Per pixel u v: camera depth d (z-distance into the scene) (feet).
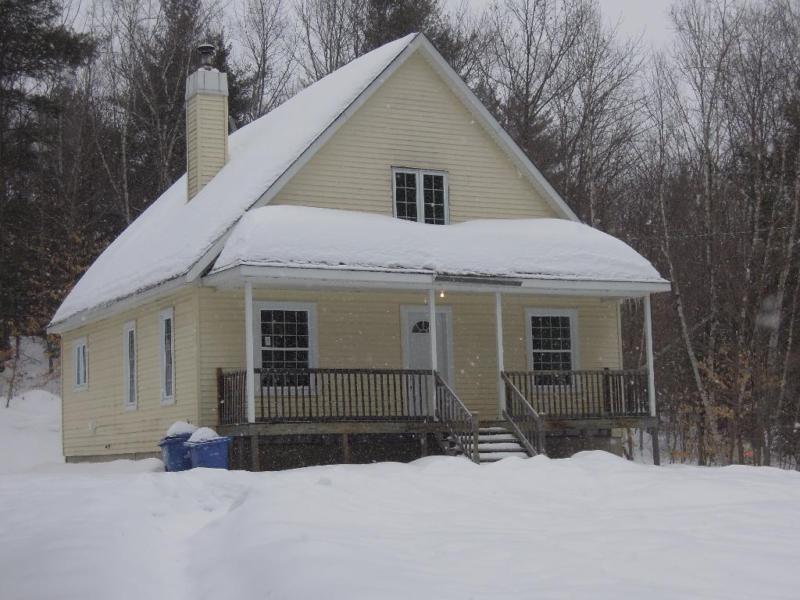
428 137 78.18
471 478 50.98
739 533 35.96
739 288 107.45
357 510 41.19
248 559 30.78
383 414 66.85
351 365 73.67
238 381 64.95
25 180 134.92
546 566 30.14
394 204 75.87
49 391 134.31
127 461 75.31
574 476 52.39
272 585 27.66
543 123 135.13
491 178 80.43
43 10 123.75
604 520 39.91
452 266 67.97
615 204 139.33
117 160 143.84
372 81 74.84
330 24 152.56
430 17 145.07
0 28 119.96
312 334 72.49
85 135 142.20
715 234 111.24
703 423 115.44
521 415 69.67
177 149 142.72
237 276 62.59
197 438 61.62
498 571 29.43
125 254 87.10
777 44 116.26
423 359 76.89
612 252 75.25
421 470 53.72
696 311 117.39
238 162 79.87
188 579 30.91
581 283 72.02
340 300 73.97
